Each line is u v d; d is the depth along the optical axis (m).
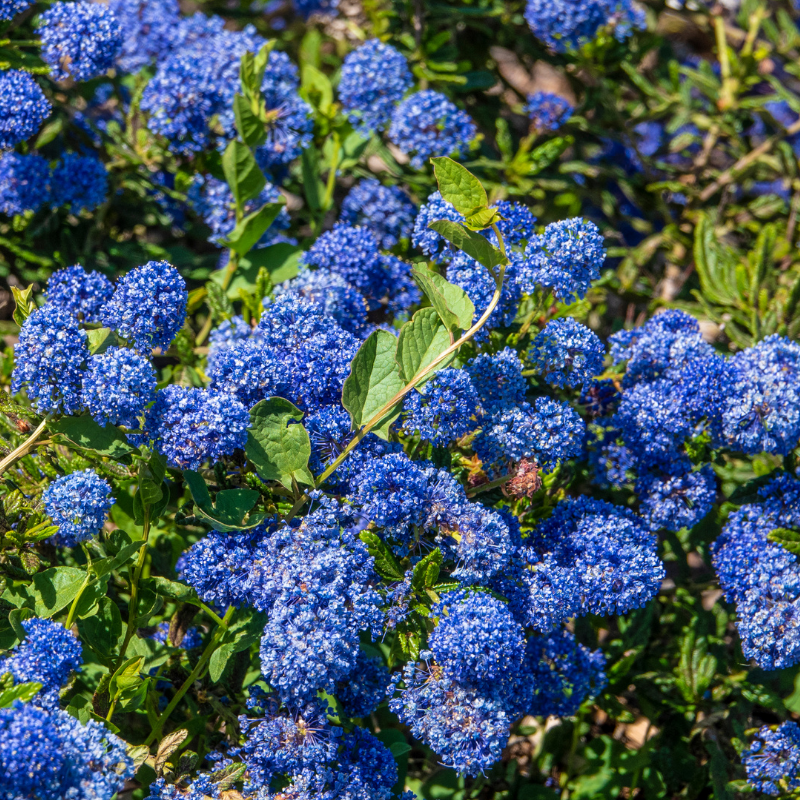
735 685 1.31
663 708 1.33
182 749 1.26
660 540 1.36
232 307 1.35
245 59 1.33
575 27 1.41
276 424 1.22
